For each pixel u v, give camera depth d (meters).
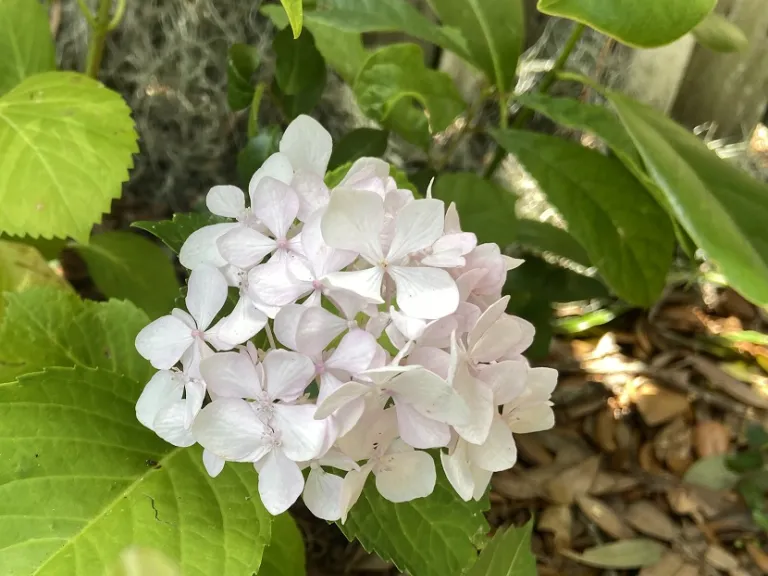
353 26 0.34
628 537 0.40
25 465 0.23
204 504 0.23
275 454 0.20
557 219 0.51
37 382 0.24
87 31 0.45
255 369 0.20
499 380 0.20
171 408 0.22
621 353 0.48
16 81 0.37
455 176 0.37
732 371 0.47
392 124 0.39
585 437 0.44
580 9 0.25
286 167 0.22
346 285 0.19
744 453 0.41
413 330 0.19
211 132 0.48
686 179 0.27
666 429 0.44
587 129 0.34
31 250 0.35
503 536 0.25
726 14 0.44
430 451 0.25
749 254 0.25
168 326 0.22
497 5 0.36
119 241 0.42
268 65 0.46
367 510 0.24
